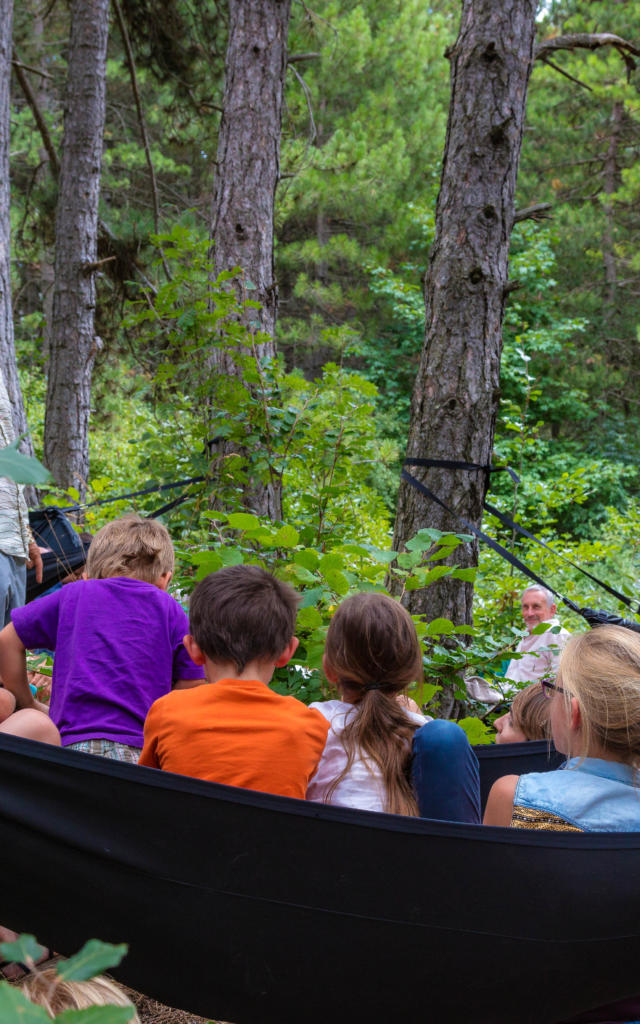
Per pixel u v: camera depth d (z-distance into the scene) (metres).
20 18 13.98
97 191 9.99
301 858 1.62
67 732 2.44
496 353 4.43
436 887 1.62
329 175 15.84
